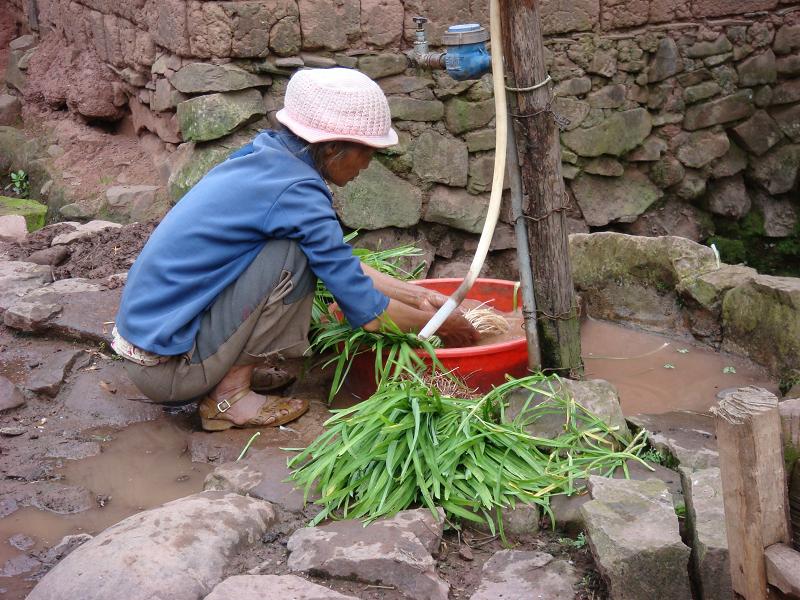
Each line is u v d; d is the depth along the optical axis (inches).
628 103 218.4
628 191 224.8
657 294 176.4
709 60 221.6
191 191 122.6
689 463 111.7
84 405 137.6
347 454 110.0
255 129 193.6
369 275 134.2
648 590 90.0
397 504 104.8
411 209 205.0
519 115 129.5
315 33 191.9
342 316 146.3
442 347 141.2
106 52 239.8
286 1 188.5
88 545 97.1
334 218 121.3
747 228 239.8
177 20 188.9
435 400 115.0
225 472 113.6
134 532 97.9
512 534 104.0
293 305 123.8
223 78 187.6
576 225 221.0
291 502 107.7
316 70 120.5
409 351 126.6
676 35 217.8
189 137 191.3
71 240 191.0
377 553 94.4
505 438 112.7
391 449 107.6
